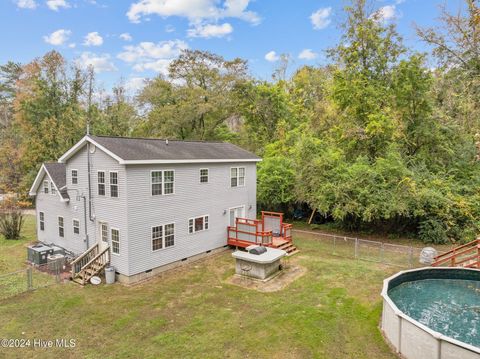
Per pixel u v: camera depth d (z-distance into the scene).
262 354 7.44
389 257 15.28
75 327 8.88
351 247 17.28
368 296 10.58
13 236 19.56
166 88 33.38
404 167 18.38
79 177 14.51
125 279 12.26
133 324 9.02
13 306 10.20
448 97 21.70
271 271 12.89
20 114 31.78
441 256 13.27
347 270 13.30
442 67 19.55
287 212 25.22
